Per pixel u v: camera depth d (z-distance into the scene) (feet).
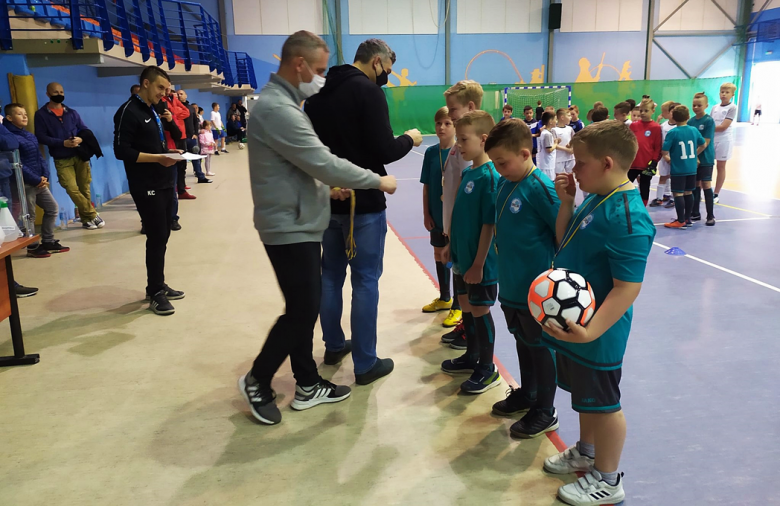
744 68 83.61
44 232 19.02
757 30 80.33
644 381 10.08
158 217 13.14
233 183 35.83
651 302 14.14
